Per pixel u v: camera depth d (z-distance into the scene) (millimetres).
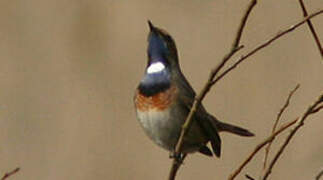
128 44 17250
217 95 15984
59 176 16562
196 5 16828
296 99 15875
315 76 15961
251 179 7375
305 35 16203
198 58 16406
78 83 17234
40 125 16938
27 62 17531
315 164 15078
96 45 17375
